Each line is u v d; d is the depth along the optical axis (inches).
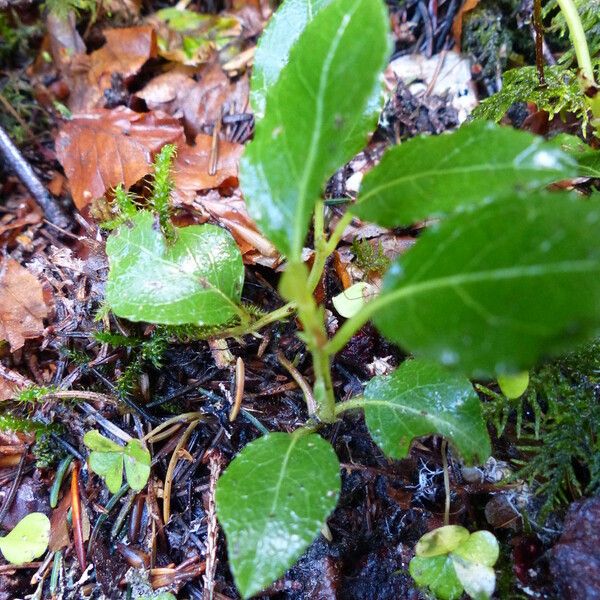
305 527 3.5
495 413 4.8
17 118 7.2
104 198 6.5
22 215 6.6
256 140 3.4
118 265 4.6
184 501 5.0
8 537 4.8
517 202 2.7
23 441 5.3
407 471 4.8
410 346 2.8
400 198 3.4
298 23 4.4
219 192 6.6
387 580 4.5
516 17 6.6
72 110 7.3
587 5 5.9
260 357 5.4
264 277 6.0
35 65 7.5
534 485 4.6
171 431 5.2
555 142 5.0
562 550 4.1
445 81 6.9
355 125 3.7
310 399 4.8
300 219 3.2
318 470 3.8
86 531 4.9
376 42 3.1
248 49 7.5
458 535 4.2
